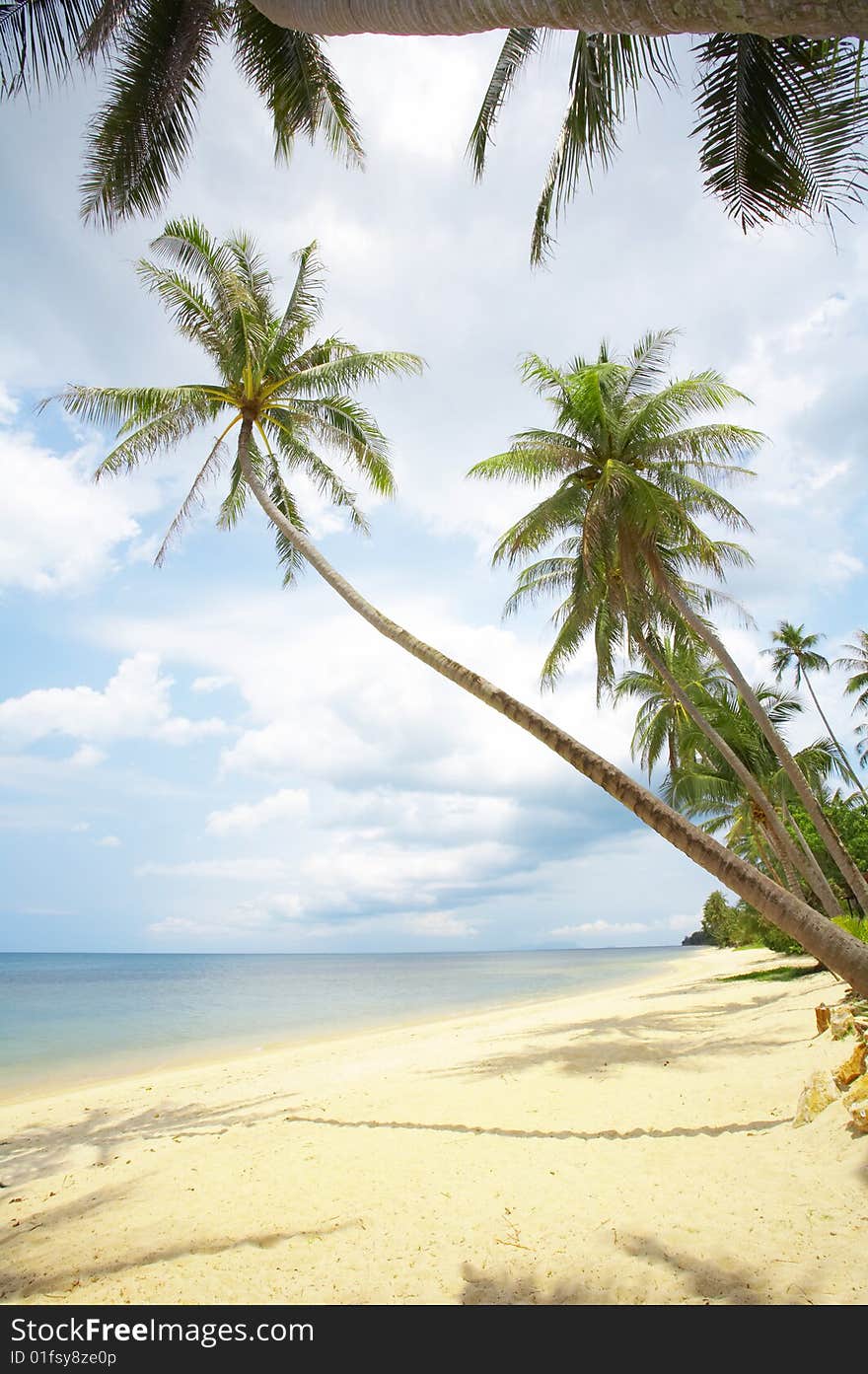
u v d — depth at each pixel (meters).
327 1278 4.45
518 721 8.30
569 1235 4.71
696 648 23.09
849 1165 5.16
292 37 8.90
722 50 5.05
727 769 24.56
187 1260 4.86
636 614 16.84
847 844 25.66
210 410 14.23
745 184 5.22
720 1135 6.56
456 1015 23.97
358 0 3.47
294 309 14.22
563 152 6.10
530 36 6.68
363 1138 7.58
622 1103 8.26
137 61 8.09
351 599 10.68
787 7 2.48
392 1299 4.16
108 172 8.78
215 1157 7.41
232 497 16.45
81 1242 5.37
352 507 15.83
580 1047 12.53
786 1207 4.73
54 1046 18.86
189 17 8.07
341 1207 5.56
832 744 27.14
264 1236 5.14
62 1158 8.39
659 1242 4.47
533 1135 7.23
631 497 14.20
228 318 12.98
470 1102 8.93
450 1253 4.62
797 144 4.89
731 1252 4.25
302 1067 13.70
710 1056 10.42
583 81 5.32
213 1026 22.64
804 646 34.81
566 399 16.77
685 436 16.27
